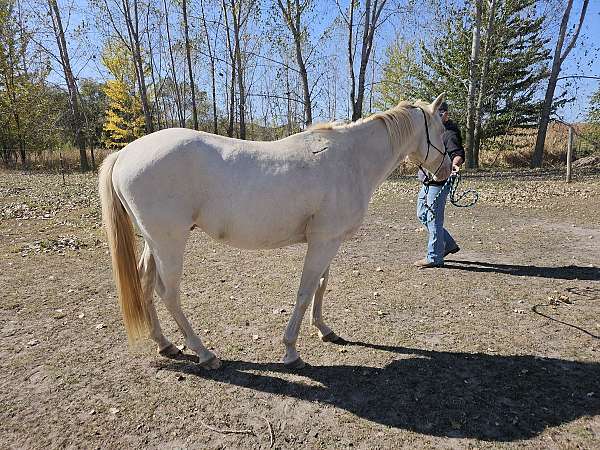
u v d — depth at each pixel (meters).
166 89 27.84
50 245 5.94
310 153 2.72
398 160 3.22
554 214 8.07
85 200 9.75
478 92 17.59
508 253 5.66
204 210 2.62
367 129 3.00
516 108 18.39
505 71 18.14
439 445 2.18
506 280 4.64
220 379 2.79
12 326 3.52
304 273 2.85
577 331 3.44
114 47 24.53
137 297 2.78
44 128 21.73
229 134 20.23
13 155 23.30
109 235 2.73
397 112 3.12
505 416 2.40
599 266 5.04
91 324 3.59
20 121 21.94
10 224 7.29
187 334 2.91
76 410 2.45
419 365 2.95
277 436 2.26
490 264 5.21
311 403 2.54
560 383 2.72
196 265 5.26
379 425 2.34
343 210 2.78
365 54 16.55
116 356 3.08
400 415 2.42
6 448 2.15
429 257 5.11
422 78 19.69
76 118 20.06
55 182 13.62
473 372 2.86
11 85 21.47
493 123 18.53
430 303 4.04
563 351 3.13
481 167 18.27
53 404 2.51
